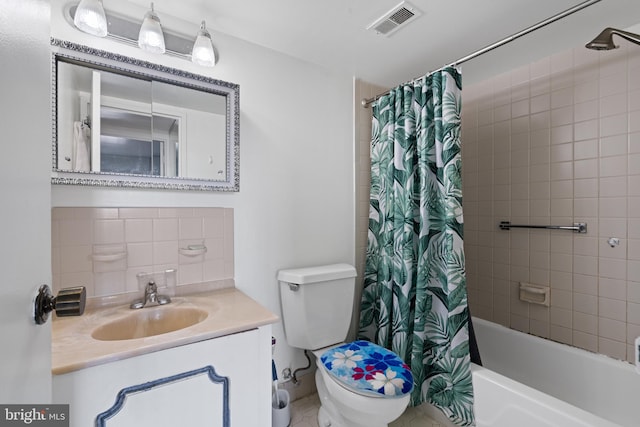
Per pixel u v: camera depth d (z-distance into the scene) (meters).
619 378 1.48
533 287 1.88
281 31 1.52
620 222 1.55
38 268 0.47
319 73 1.87
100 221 1.23
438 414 1.60
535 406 1.22
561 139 1.76
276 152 1.70
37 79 0.48
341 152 1.98
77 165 1.19
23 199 0.43
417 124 1.71
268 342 1.11
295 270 1.70
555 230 1.79
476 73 2.03
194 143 1.44
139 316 1.18
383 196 1.91
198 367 0.96
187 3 1.32
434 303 1.61
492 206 2.11
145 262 1.32
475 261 2.21
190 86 1.43
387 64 1.87
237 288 1.55
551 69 1.80
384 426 1.29
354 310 2.02
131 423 0.86
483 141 2.16
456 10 1.36
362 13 1.38
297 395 1.75
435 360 1.59
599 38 1.31
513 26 1.48
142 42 1.22
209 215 1.48
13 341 0.39
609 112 1.58
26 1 0.44
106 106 1.25
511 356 1.89
